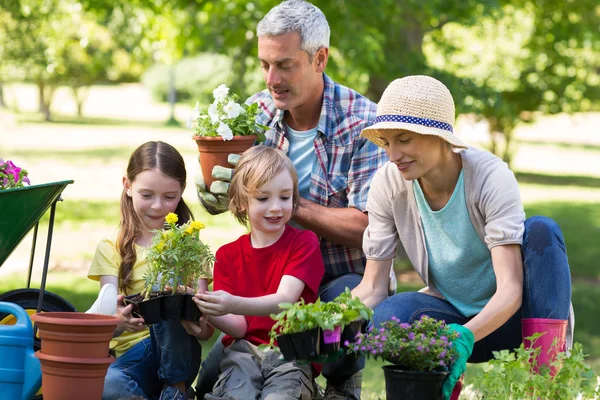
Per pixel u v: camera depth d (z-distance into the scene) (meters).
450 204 3.68
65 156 26.83
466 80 12.19
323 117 4.32
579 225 17.53
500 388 3.34
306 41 4.10
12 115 41.78
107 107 56.56
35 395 3.50
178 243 3.45
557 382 3.38
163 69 58.41
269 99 4.51
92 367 3.10
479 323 3.41
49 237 3.54
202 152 4.12
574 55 18.56
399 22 10.88
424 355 3.02
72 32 14.77
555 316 3.62
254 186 3.62
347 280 4.11
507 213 3.60
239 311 3.43
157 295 3.45
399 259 12.75
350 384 3.85
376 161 4.26
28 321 3.35
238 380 3.53
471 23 11.42
